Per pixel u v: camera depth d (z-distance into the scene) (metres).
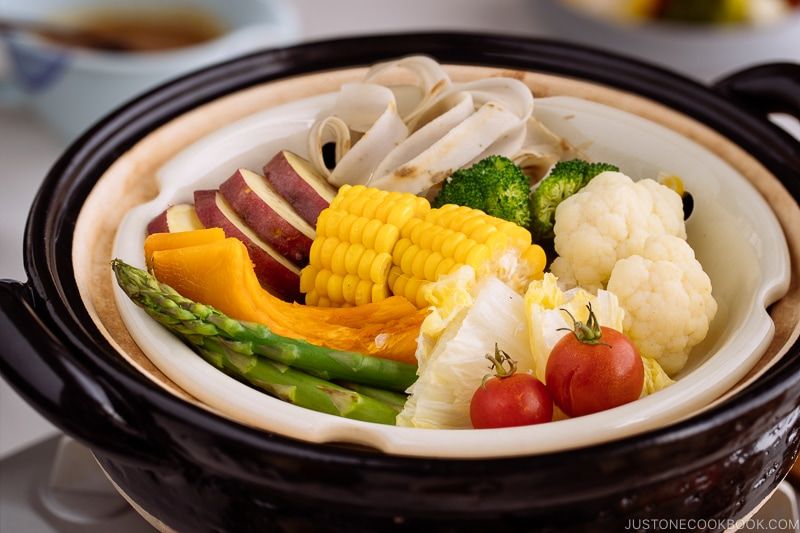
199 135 0.75
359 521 0.58
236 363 0.65
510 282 0.68
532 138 0.76
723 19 1.26
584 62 0.78
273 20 1.17
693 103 0.75
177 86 0.75
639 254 0.70
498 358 0.63
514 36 0.79
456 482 0.57
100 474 0.74
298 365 0.65
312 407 0.65
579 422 0.60
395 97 0.77
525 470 0.57
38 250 0.66
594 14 1.22
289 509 0.58
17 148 1.28
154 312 0.64
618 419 0.60
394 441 0.59
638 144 0.75
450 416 0.64
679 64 1.23
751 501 0.62
